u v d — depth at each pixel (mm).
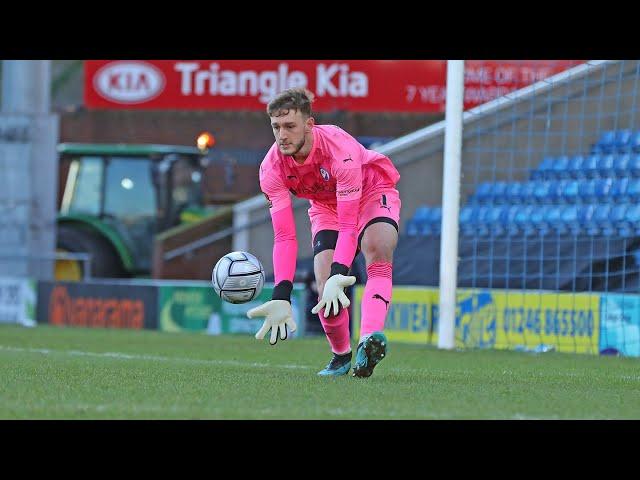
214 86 101250
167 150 84438
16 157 74062
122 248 80250
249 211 73562
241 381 26719
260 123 104812
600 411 21469
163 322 65750
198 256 74250
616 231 57844
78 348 44969
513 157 65000
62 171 86250
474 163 65688
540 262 55250
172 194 83875
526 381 29766
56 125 74875
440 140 69500
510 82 87000
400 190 69938
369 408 21078
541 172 62656
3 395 22703
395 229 28078
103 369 30734
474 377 30781
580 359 44219
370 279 28062
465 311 53562
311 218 29859
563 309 51094
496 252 59438
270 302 26453
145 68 102312
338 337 29453
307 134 26734
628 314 49219
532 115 60500
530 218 61062
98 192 83938
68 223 82375
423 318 56656
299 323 61594
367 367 27672
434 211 68188
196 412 20062
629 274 54312
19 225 74062
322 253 29031
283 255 27250
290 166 27391
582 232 58781
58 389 24062
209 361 37188
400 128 98688
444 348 50062
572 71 62531
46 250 75125
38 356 37938
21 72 77125
